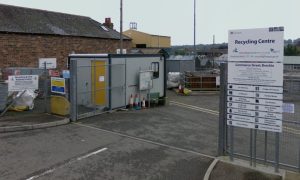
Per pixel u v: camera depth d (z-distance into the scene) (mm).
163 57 19719
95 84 16250
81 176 7586
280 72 7090
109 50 30219
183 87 26859
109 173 7828
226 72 8234
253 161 8125
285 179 7098
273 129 7324
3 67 22094
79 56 16719
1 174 7582
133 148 9953
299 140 10578
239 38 7508
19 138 10633
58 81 13773
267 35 7137
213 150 10047
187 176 7750
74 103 13281
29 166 8125
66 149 9586
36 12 27047
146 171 8031
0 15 23688
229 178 7277
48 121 12555
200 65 38438
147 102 18641
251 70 7438
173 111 17562
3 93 13883
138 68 17875
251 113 7566
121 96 16859
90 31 29078
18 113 13984
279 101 7172
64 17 29109
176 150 9914
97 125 12867
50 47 24922
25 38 23281
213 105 20812
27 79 14164
